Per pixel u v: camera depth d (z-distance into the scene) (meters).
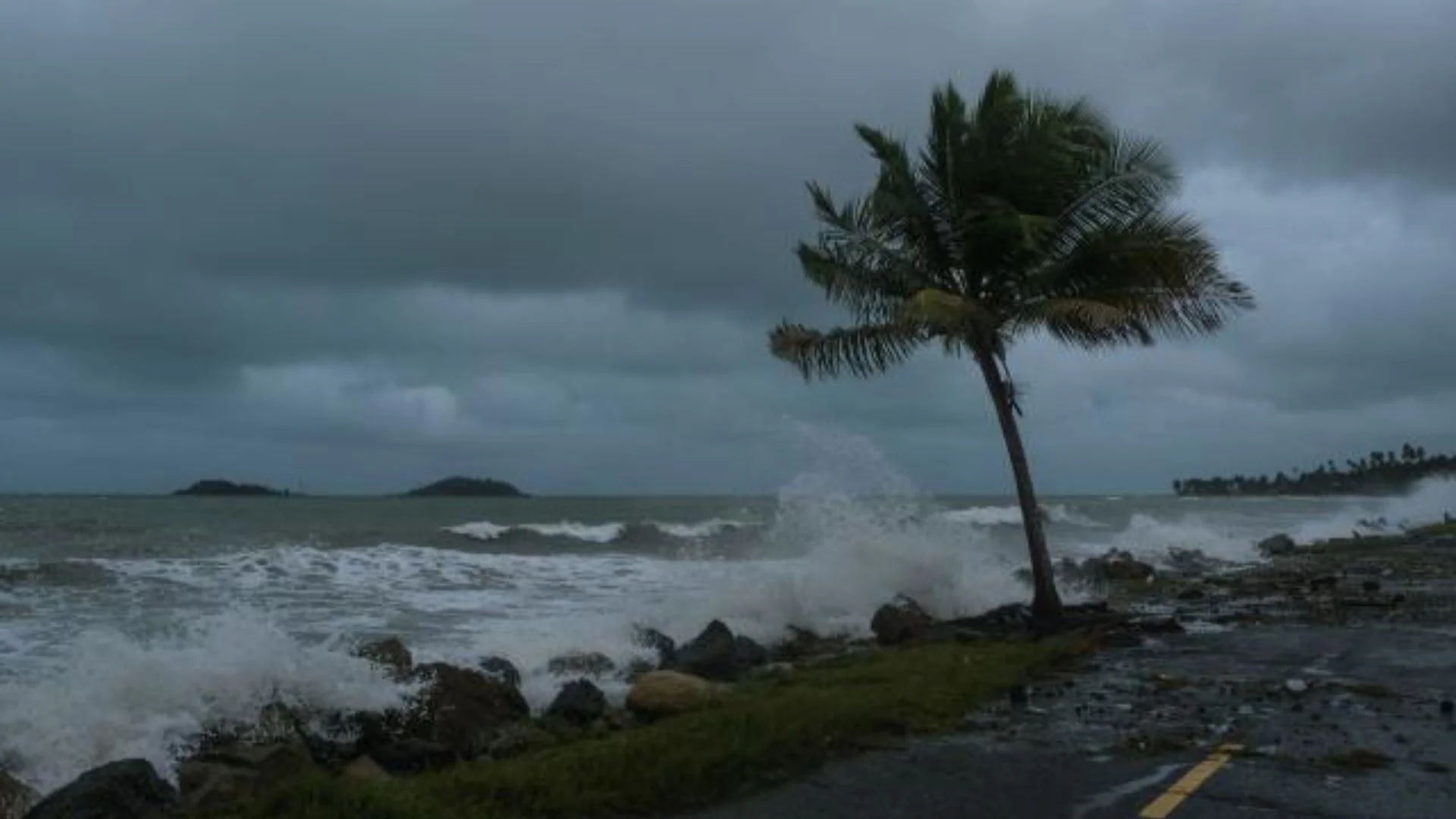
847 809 7.11
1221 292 16.52
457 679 11.09
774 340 18.03
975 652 13.67
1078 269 16.75
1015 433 17.11
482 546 39.69
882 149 17.38
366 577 24.70
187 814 7.52
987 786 7.64
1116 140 16.86
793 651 16.39
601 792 7.10
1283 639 15.10
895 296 17.66
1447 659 13.24
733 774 7.71
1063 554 36.44
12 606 18.81
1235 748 8.67
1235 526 57.44
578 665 14.02
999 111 16.72
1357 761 8.26
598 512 80.19
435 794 6.86
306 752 9.23
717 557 32.47
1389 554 34.06
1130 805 7.18
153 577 23.03
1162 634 15.77
